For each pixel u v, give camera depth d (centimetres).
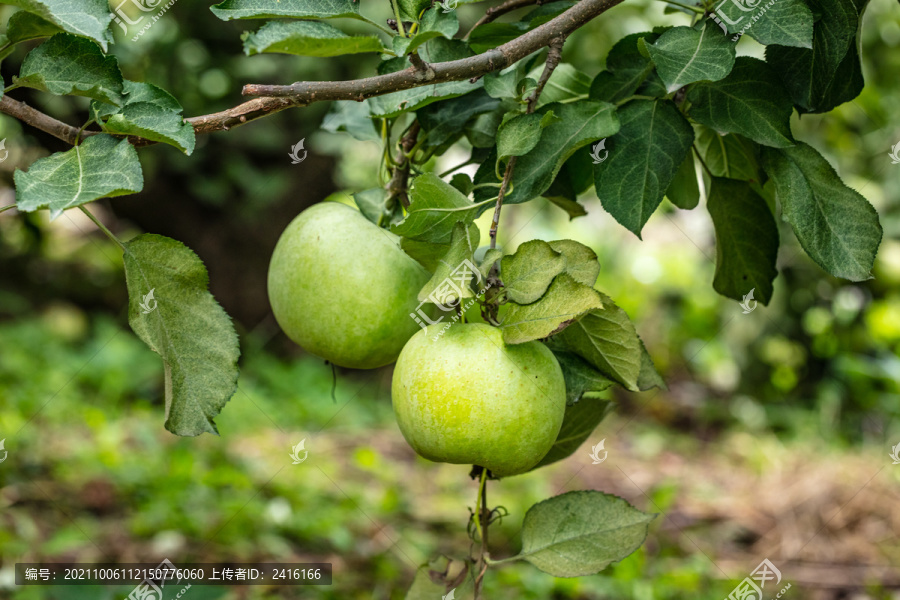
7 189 293
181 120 127
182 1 301
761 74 132
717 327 409
